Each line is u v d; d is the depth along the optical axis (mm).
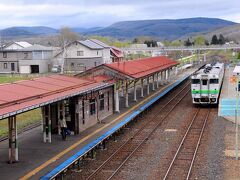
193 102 35312
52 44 112438
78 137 22562
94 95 26031
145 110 31984
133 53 105812
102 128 25109
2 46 91625
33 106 16094
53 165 17000
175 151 19859
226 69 74625
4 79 56094
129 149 20438
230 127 25875
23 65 70125
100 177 15789
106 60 75500
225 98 38938
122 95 41188
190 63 95188
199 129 25500
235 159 18359
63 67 66875
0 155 18797
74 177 15797
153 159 18422
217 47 87750
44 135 21406
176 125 26922
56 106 23547
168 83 55281
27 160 17828
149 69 40906
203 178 15680
